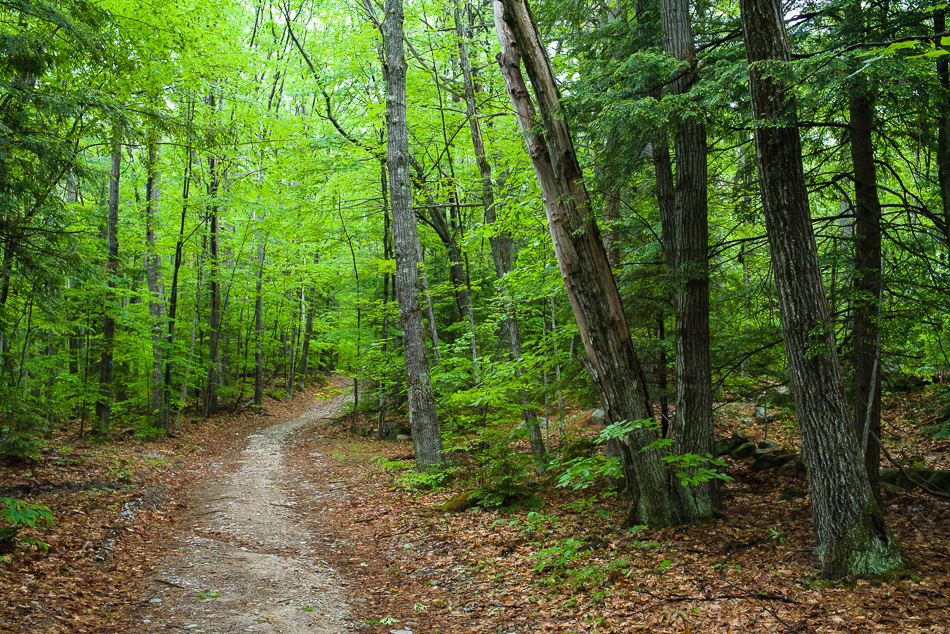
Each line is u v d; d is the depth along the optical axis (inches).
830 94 176.4
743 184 272.2
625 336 250.1
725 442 395.5
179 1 471.2
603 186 280.4
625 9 349.7
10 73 301.1
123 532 287.6
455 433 502.3
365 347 739.4
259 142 629.9
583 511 307.3
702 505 259.1
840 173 248.7
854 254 245.0
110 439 570.6
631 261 349.1
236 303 969.5
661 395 315.3
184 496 401.7
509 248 530.6
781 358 315.9
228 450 636.7
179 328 852.6
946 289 227.0
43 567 216.2
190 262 956.0
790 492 289.0
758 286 300.2
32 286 334.0
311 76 601.9
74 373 624.1
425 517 329.4
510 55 250.5
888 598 165.0
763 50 184.9
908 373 377.4
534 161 250.2
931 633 144.4
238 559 258.4
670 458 229.3
